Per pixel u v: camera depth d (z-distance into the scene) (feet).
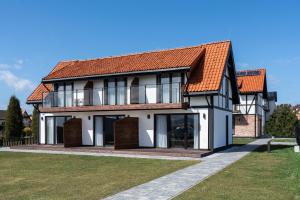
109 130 77.97
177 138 69.92
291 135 117.50
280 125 118.83
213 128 66.95
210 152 63.62
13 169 48.32
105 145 78.28
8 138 97.60
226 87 80.02
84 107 77.77
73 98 82.12
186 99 68.85
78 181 37.96
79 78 78.74
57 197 30.42
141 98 72.23
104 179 38.86
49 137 87.51
